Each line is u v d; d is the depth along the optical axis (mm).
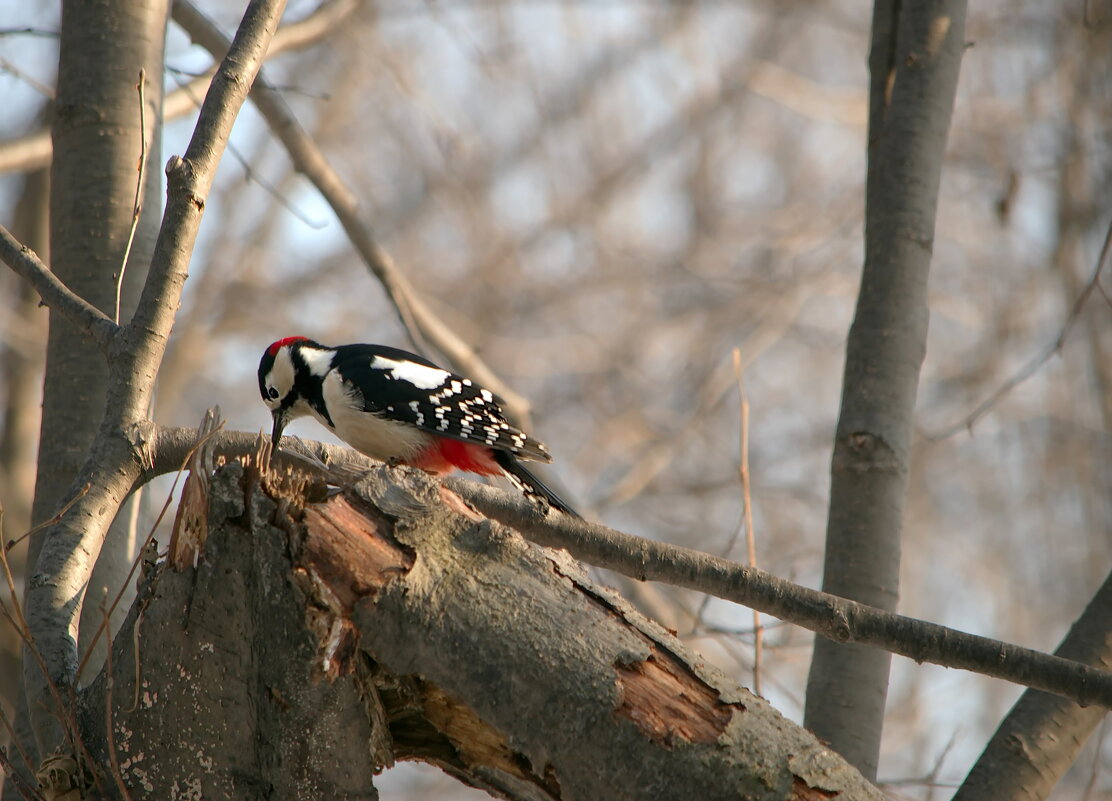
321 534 6508
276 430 11703
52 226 11047
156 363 8688
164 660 6746
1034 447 24469
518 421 16172
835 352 27469
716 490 25312
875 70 11797
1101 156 23688
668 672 6465
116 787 6949
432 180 28922
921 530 24750
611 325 27953
